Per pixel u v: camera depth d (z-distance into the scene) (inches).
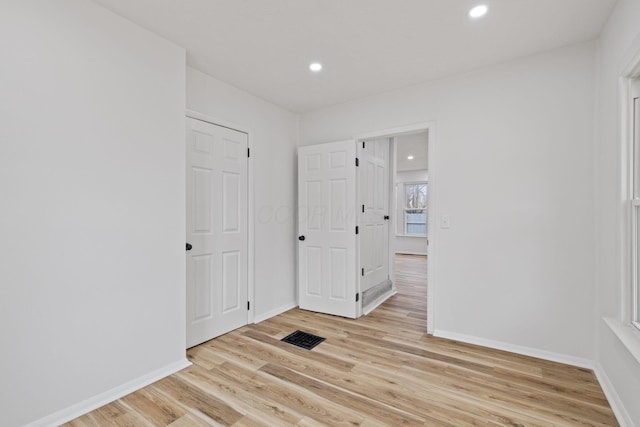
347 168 134.6
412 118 119.6
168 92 88.1
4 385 59.9
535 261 96.5
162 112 86.5
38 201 63.9
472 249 106.7
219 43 90.4
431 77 112.6
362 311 140.3
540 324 95.9
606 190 80.0
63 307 67.5
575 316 91.0
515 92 99.6
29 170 62.7
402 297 169.5
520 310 98.9
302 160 146.3
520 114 98.8
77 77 69.6
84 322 70.7
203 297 108.3
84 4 70.8
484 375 85.5
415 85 119.0
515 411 70.0
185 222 92.6
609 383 75.6
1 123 59.3
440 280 112.7
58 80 66.7
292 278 151.2
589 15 76.8
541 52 95.2
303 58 99.3
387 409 70.9
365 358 96.1
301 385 81.0
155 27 82.4
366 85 119.6
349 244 134.4
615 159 73.4
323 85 119.8
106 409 71.2
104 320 74.1
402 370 88.5
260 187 132.6
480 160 105.3
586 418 67.5
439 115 113.5
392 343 107.4
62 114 67.3
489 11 75.8
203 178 108.6
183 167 91.6
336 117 141.0
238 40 88.9
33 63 63.2
